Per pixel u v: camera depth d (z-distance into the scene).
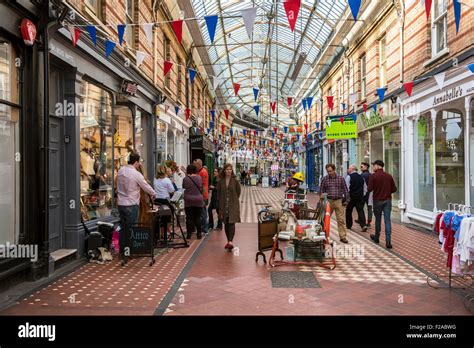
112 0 8.27
